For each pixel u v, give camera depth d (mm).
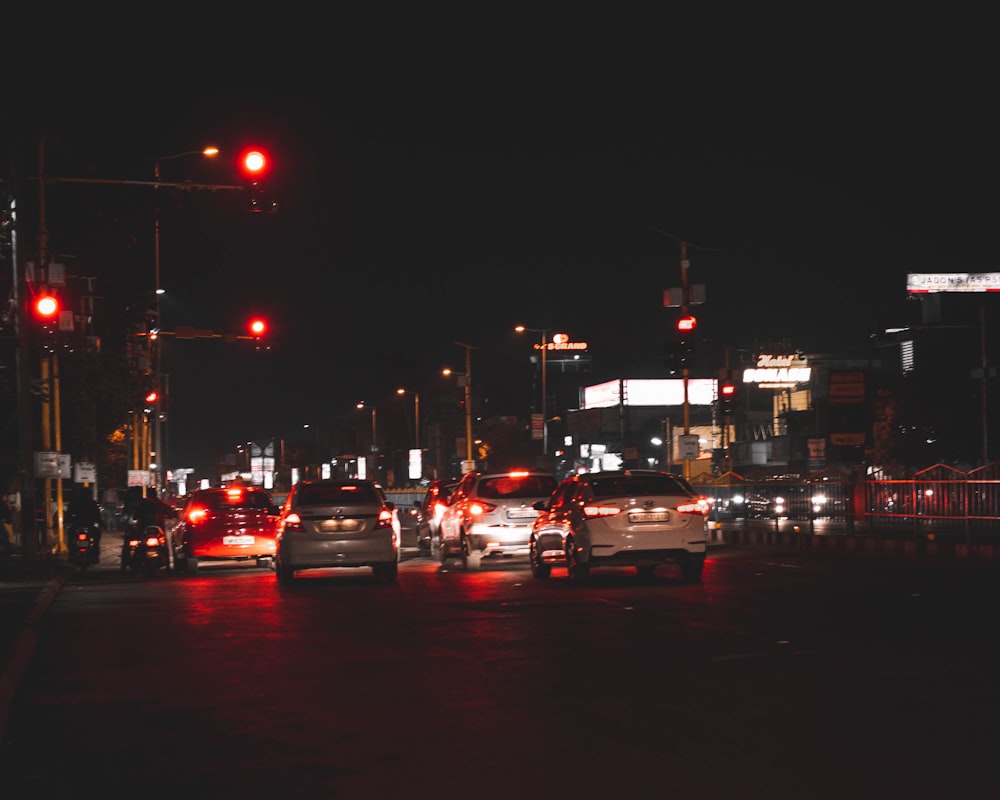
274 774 7660
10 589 21844
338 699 10211
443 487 31094
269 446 124938
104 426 53719
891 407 72125
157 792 7293
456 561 29531
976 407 70250
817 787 6973
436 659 12312
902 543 28000
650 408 122312
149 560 26688
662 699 9750
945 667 11008
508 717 9234
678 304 32750
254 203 22359
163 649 13609
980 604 16281
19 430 26844
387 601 18750
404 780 7418
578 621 15141
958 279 79375
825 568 23688
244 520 26188
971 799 6660
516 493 25438
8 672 11109
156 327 38031
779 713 9078
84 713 9875
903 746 7938
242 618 16656
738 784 7078
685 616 15320
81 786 7477
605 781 7242
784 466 88625
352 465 148000
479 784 7266
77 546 28141
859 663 11273
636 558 20172
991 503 25703
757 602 16828
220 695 10562
